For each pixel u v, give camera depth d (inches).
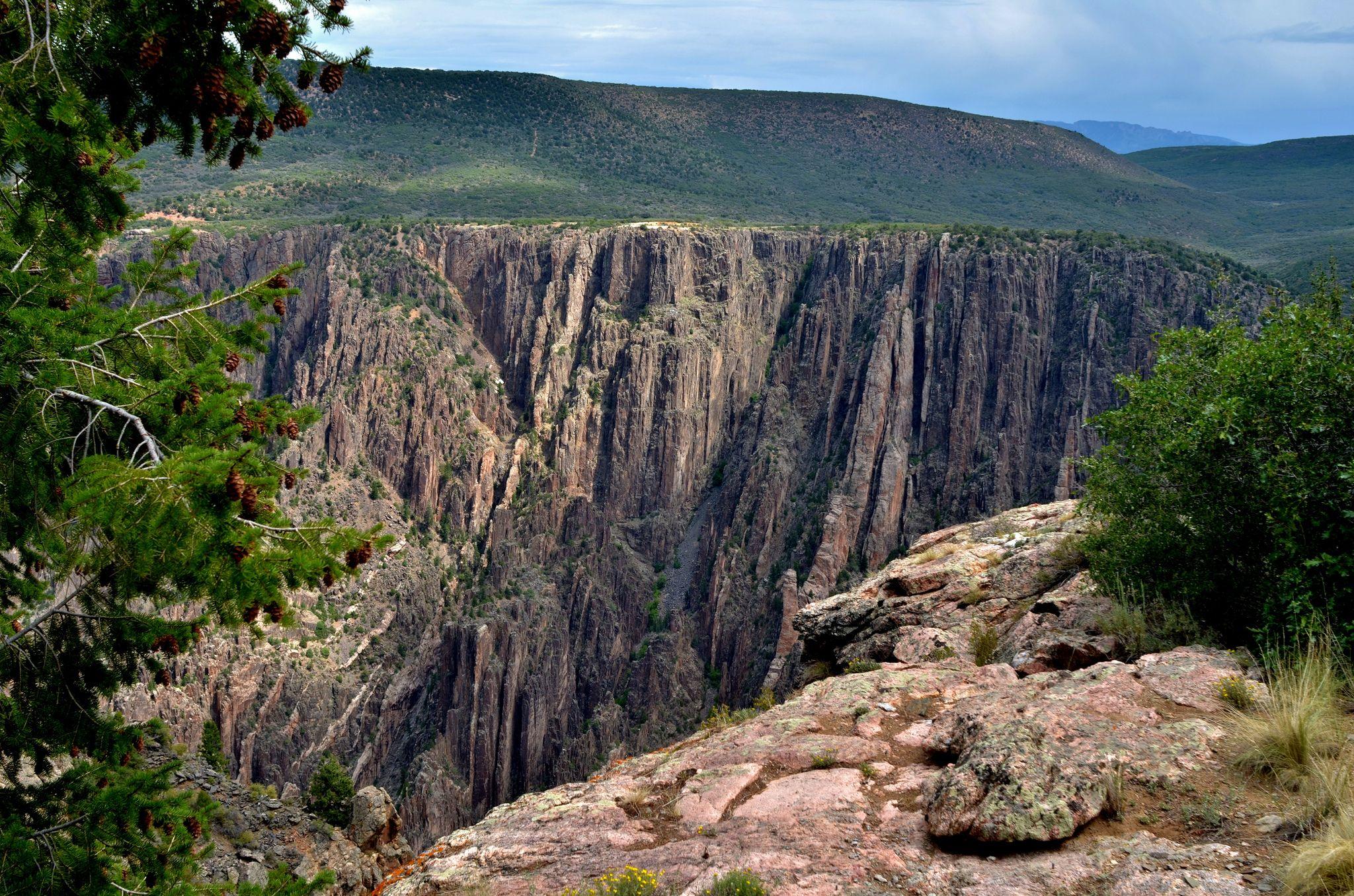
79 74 284.0
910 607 812.0
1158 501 605.6
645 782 484.4
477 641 5551.2
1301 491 474.9
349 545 269.9
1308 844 279.3
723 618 6195.9
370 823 860.6
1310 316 533.6
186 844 416.5
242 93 286.7
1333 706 384.5
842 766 446.3
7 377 323.9
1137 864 309.0
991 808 343.3
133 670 433.4
